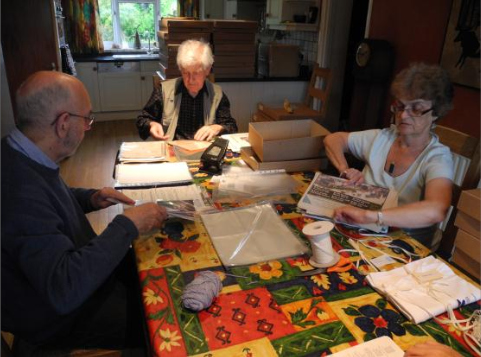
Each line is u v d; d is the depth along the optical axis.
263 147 1.68
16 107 1.03
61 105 1.03
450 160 1.45
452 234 1.46
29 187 0.97
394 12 2.84
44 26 3.48
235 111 3.70
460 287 0.99
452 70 2.36
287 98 3.84
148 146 1.96
